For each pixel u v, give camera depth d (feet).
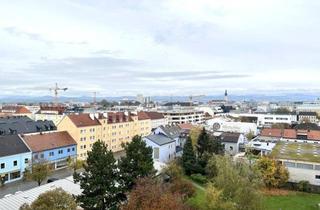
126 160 165.07
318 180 229.04
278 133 401.08
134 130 428.97
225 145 346.74
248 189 150.30
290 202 202.90
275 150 274.57
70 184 182.39
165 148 313.73
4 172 237.66
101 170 146.82
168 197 121.60
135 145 168.45
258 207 149.48
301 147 289.74
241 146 351.05
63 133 315.17
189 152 258.98
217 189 156.25
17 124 330.95
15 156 246.68
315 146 295.89
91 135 338.75
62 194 116.88
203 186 228.22
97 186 145.38
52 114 510.17
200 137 285.84
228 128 468.34
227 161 175.22
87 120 342.23
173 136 355.77
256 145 343.87
